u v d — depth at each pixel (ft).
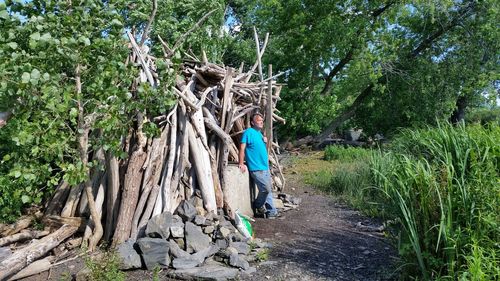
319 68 56.13
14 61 13.61
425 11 57.67
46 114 14.52
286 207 26.12
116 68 15.79
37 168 14.87
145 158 18.24
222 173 20.84
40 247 15.55
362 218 23.76
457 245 12.55
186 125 19.63
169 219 16.61
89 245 16.51
